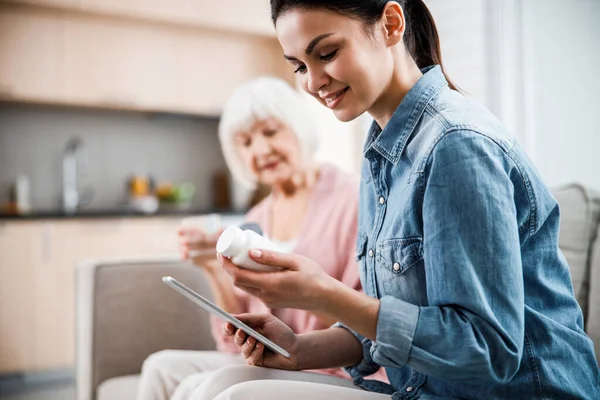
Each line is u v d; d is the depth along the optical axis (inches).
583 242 47.6
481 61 83.4
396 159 34.5
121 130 172.7
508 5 79.5
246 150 63.5
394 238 33.6
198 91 165.9
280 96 61.2
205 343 69.6
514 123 78.7
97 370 64.9
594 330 44.2
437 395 34.1
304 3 31.0
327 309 30.6
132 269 69.0
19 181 155.7
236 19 161.3
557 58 76.5
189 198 176.7
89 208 167.5
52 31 148.9
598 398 32.7
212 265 59.4
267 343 37.0
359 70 31.9
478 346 28.2
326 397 33.6
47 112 162.9
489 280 28.6
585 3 74.8
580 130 74.9
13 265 134.6
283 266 30.4
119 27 156.2
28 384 130.2
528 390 31.8
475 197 29.0
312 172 62.6
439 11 89.9
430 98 34.1
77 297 69.7
